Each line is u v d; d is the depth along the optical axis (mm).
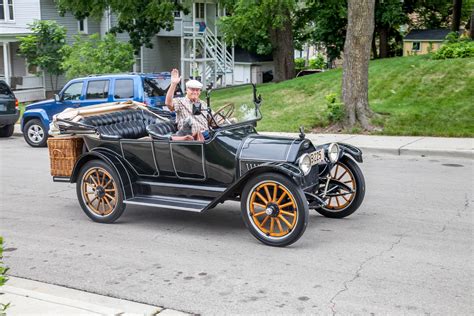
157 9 24703
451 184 9703
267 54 36906
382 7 29188
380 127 14844
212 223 7762
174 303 5203
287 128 15516
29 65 29234
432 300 5090
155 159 7500
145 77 13594
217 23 24859
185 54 31781
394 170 10984
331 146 7207
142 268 6121
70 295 5434
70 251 6758
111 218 7789
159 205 7254
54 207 8883
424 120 14789
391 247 6539
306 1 27828
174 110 7688
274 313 4918
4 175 11453
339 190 7660
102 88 13875
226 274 5859
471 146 12633
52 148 8242
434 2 33188
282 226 7246
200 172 7262
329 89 18422
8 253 6734
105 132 7883
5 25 30031
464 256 6203
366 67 15047
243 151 6934
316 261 6141
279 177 6398
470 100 15500
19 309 4918
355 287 5414
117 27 27812
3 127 17391
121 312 4887
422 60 19188
